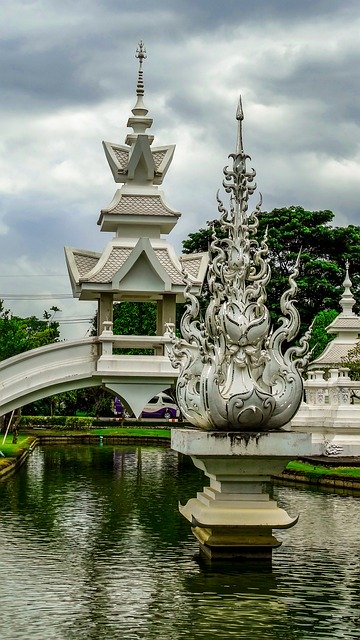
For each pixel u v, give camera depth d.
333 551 18.44
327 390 37.09
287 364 17.20
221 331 17.11
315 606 14.30
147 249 21.94
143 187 23.78
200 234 57.56
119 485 29.88
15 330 47.84
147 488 29.02
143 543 19.22
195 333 17.66
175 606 14.26
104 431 56.19
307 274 57.62
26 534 20.27
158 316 24.00
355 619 13.66
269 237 57.09
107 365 21.48
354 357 36.88
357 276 58.50
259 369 17.25
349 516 23.31
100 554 18.03
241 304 17.36
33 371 21.73
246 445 16.55
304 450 16.64
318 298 57.50
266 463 16.84
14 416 46.94
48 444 52.09
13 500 25.89
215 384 16.67
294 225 58.00
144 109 24.36
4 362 21.62
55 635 12.80
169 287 22.14
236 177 17.88
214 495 17.17
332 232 58.06
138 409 21.62
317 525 21.83
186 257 24.52
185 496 26.92
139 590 15.22
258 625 13.34
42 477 32.41
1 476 31.02
